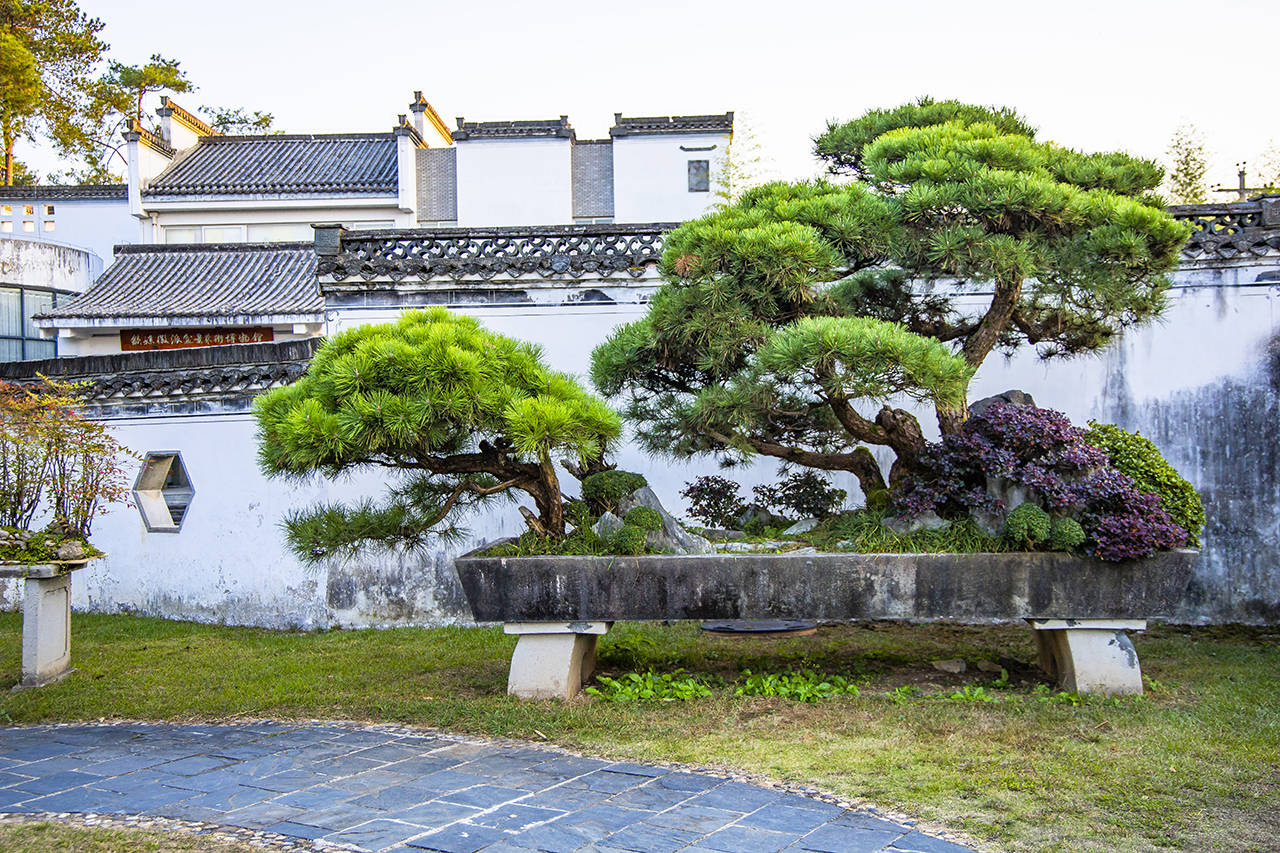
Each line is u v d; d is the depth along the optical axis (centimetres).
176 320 1347
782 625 771
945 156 609
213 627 878
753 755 489
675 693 603
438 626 873
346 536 602
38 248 1683
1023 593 583
